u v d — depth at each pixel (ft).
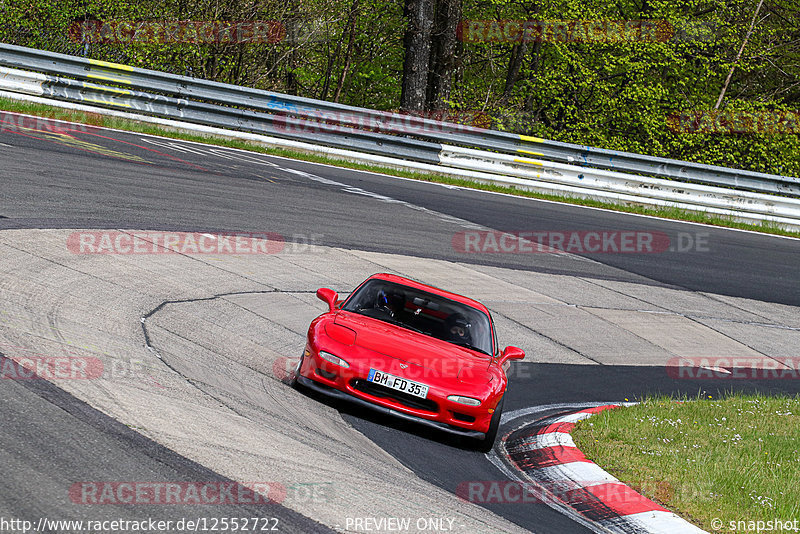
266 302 128.88
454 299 107.24
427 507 63.21
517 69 454.40
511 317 158.71
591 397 129.80
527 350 145.48
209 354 96.84
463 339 100.37
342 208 200.95
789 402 139.33
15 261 106.42
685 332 177.68
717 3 440.45
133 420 63.72
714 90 475.72
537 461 90.99
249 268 141.59
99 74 242.37
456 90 465.06
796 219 305.12
